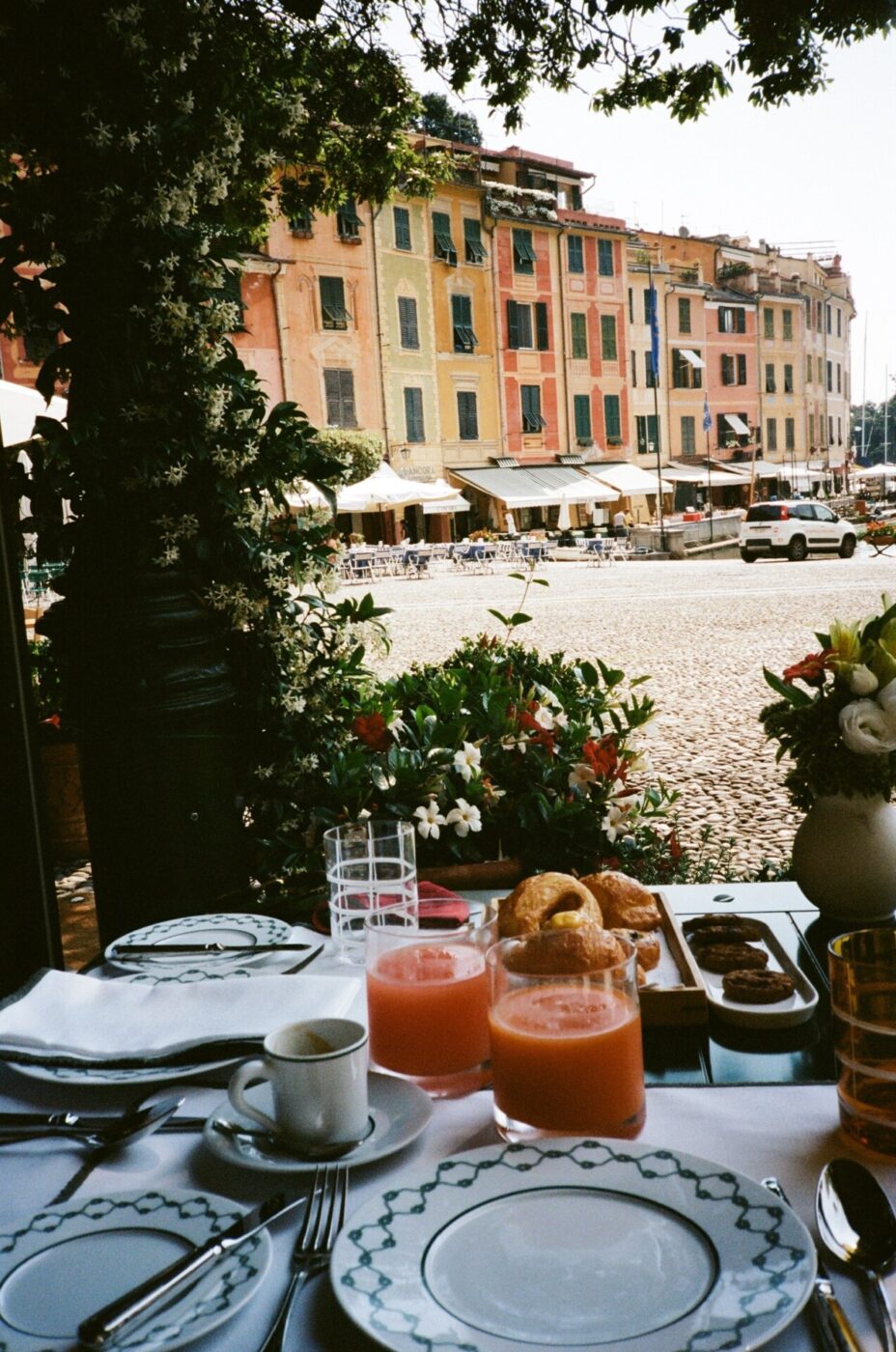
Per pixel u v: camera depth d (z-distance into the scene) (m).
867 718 1.66
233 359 2.99
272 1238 0.97
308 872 2.29
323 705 3.30
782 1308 0.80
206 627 3.00
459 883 2.06
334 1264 0.87
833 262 59.62
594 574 25.61
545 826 2.40
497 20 5.21
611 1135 1.09
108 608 2.89
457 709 2.76
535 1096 1.09
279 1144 1.10
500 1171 0.99
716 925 1.68
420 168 6.14
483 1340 0.79
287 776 3.24
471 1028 1.25
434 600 20.22
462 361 35.78
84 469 2.81
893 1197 0.99
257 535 3.12
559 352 38.78
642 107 5.34
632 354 43.72
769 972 1.47
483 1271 0.87
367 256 32.22
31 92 2.76
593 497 35.88
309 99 5.27
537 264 37.72
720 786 6.66
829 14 4.75
